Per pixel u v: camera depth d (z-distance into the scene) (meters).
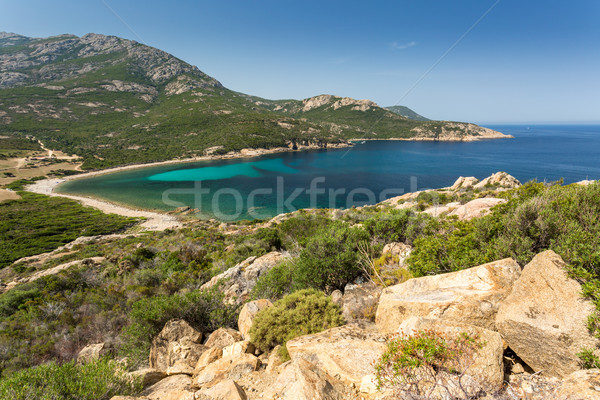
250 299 11.83
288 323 7.09
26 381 5.32
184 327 8.72
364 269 9.90
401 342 3.86
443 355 3.56
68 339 11.60
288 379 4.48
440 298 5.42
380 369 3.81
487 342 3.73
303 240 18.80
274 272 12.55
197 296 9.81
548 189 7.76
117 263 25.59
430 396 3.15
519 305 4.37
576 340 3.64
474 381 3.27
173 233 50.03
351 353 4.90
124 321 12.73
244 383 5.27
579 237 5.27
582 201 6.39
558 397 2.99
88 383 5.42
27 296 18.42
